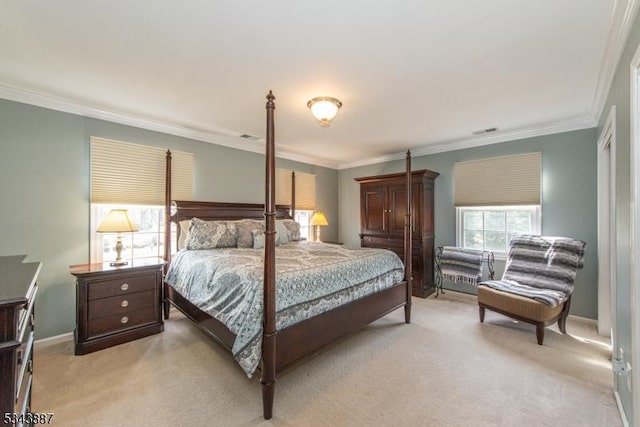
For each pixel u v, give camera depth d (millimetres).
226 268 2311
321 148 4680
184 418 1710
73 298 2859
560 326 2934
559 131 3471
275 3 1473
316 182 5582
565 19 1597
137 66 2131
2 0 1438
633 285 1442
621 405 1734
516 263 3348
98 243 3023
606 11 1529
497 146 3967
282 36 1765
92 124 2988
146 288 2857
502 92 2564
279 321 1887
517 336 2859
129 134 3244
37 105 2664
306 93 2578
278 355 1839
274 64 2094
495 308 3035
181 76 2279
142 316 2828
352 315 2469
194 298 2578
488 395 1927
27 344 1293
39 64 2100
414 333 2941
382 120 3318
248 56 1990
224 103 2822
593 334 2908
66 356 2434
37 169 2670
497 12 1543
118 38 1788
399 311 3629
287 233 4090
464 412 1761
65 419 1684
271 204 1759
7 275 1327
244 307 1904
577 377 2135
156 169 3449
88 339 2506
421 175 4312
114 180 3119
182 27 1681
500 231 4020
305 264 2443
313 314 2121
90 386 2016
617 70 1873
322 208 5695
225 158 4125
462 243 4348
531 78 2301
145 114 3133
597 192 3086
